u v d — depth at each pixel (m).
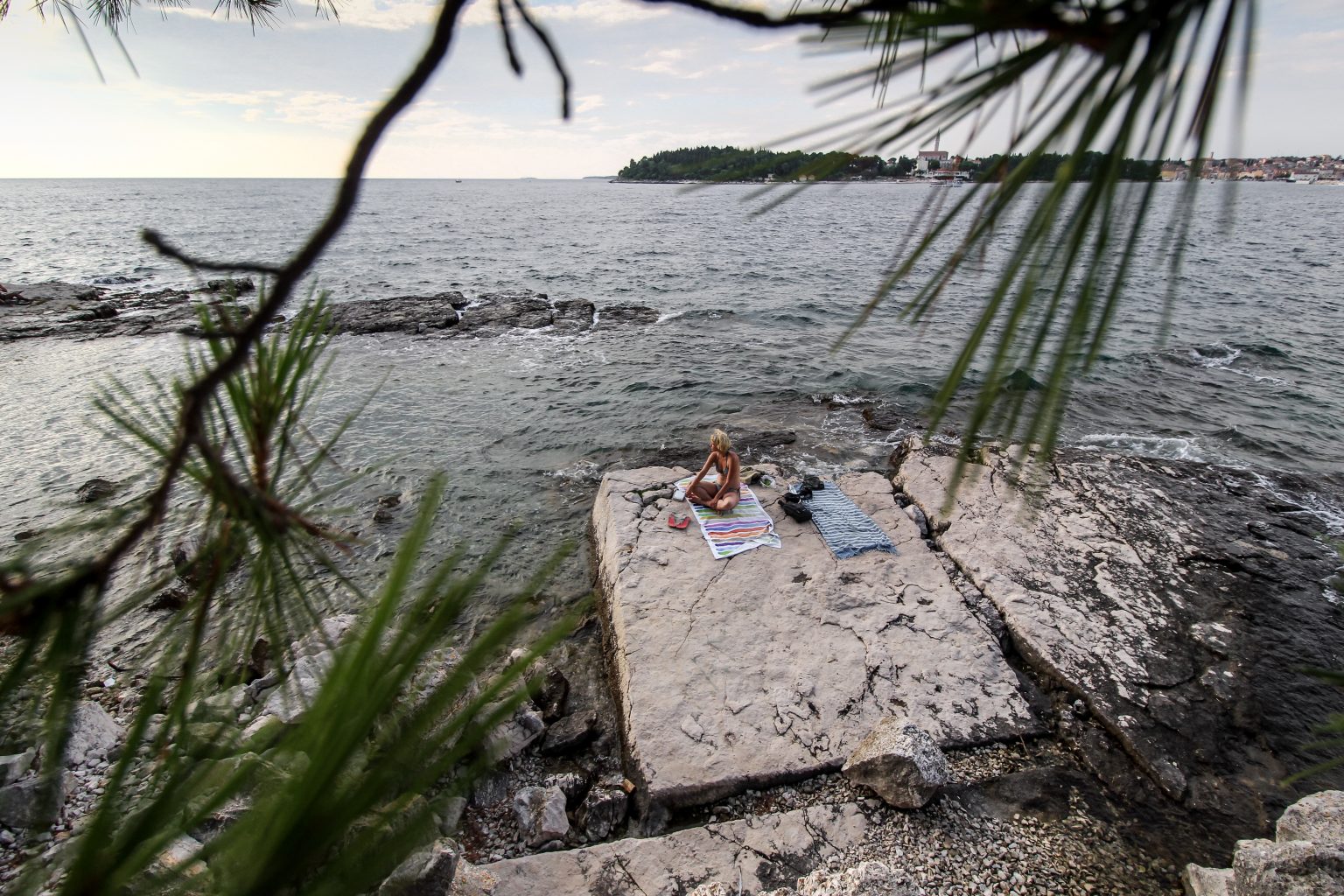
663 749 5.80
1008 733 6.09
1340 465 12.27
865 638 6.95
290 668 0.96
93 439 13.42
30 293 27.89
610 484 9.91
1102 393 16.11
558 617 8.21
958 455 0.70
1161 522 9.23
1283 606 7.68
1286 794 5.58
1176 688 6.51
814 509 9.04
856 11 0.63
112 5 1.62
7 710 0.69
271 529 0.95
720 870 4.91
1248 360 18.72
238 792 0.79
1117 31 0.60
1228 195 0.58
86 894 0.72
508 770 5.91
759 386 16.83
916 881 4.86
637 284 32.59
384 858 0.74
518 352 20.47
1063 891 4.86
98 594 0.73
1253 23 0.57
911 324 0.73
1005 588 7.71
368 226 72.88
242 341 0.63
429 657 0.83
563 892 4.74
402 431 14.12
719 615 7.18
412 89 0.54
